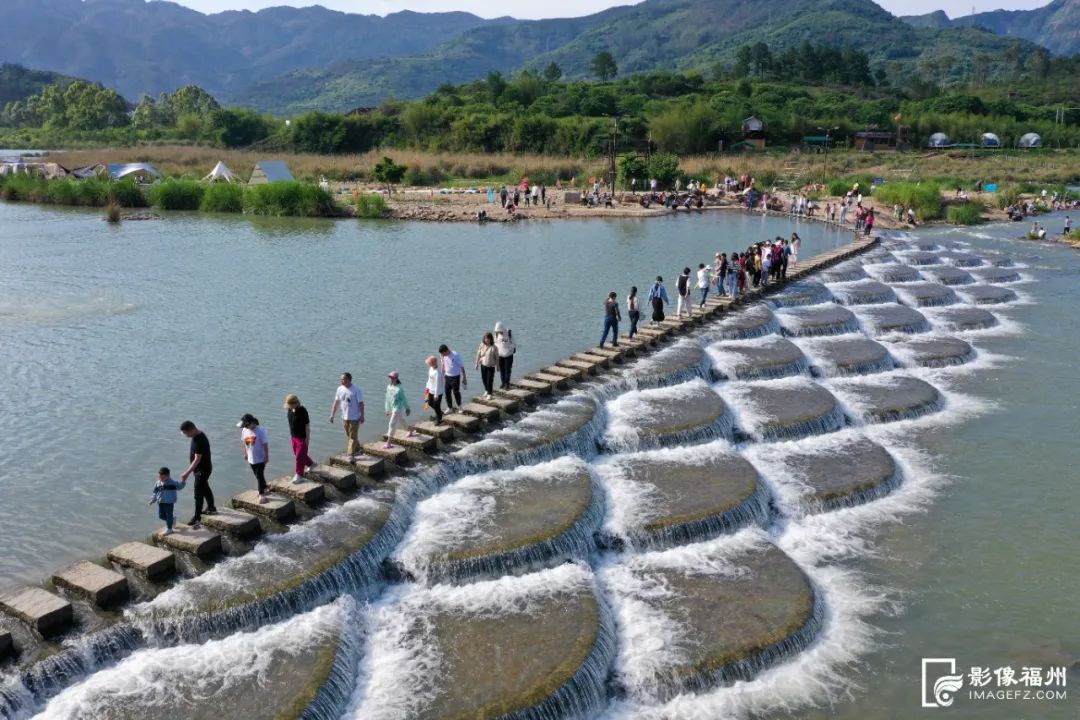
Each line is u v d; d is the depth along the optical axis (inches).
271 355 1300.4
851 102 7322.8
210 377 1195.3
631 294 1344.7
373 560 722.2
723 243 2449.6
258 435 768.3
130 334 1411.2
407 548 737.6
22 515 798.5
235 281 1854.1
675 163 3914.9
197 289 1766.7
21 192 3617.1
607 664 629.0
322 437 982.4
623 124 5467.5
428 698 569.0
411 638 639.1
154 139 6806.1
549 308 1614.2
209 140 6510.8
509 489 855.7
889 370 1373.0
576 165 4574.3
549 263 2100.1
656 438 1000.2
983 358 1451.8
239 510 772.6
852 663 653.9
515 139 5319.9
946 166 4916.3
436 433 938.7
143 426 1015.6
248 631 626.5
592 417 1030.4
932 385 1300.4
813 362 1342.3
